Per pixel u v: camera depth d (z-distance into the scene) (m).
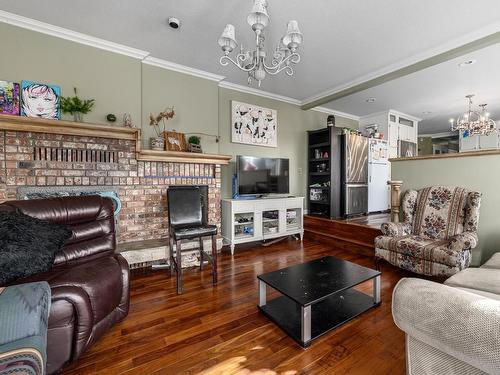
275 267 2.82
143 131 3.03
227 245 3.54
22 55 2.33
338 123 5.44
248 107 4.05
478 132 4.70
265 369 1.29
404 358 1.36
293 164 4.71
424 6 2.09
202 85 3.48
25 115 2.32
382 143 5.18
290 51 1.89
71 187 2.46
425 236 2.49
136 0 2.05
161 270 2.74
